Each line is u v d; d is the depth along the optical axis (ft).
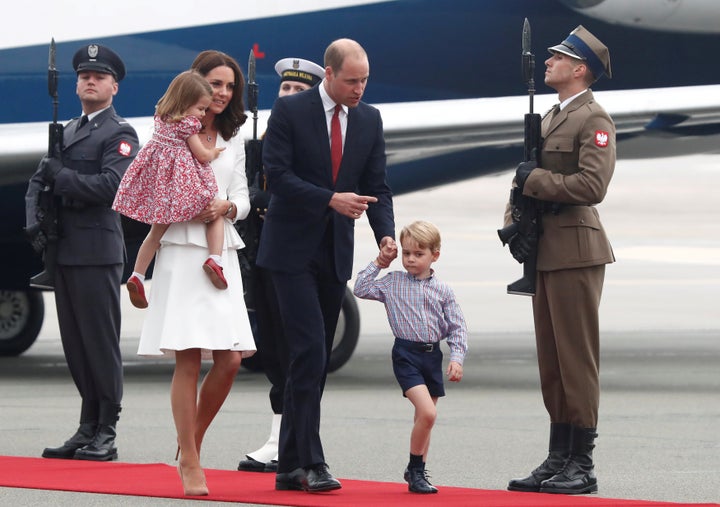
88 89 87.30
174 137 69.15
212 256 69.31
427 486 70.33
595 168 72.18
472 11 157.69
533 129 74.79
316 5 155.74
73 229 86.17
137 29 153.79
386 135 143.43
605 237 74.54
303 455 69.31
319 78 84.48
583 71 74.69
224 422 106.52
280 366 79.61
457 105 145.89
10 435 97.30
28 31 152.76
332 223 70.90
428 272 73.10
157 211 69.00
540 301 75.10
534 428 104.01
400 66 157.69
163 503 66.39
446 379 150.61
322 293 72.13
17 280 159.84
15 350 180.34
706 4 155.74
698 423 107.96
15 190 145.69
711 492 73.10
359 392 132.87
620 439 97.55
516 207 74.23
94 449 84.38
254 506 65.67
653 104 143.74
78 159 86.58
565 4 158.20
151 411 114.42
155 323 70.03
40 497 67.87
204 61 71.15
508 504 65.92
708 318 289.94
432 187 154.40
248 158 80.69
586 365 73.36
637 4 156.76
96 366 85.15
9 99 152.87
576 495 71.31
